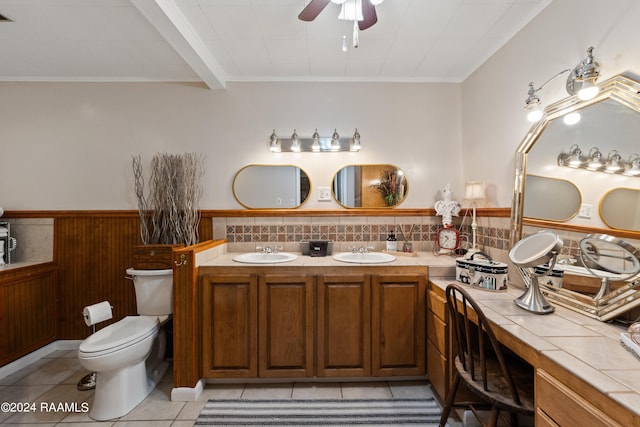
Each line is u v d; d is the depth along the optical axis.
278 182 2.70
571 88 1.52
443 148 2.73
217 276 2.08
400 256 2.46
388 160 2.72
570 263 1.51
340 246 2.69
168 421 1.79
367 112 2.71
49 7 1.75
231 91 2.70
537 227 1.73
